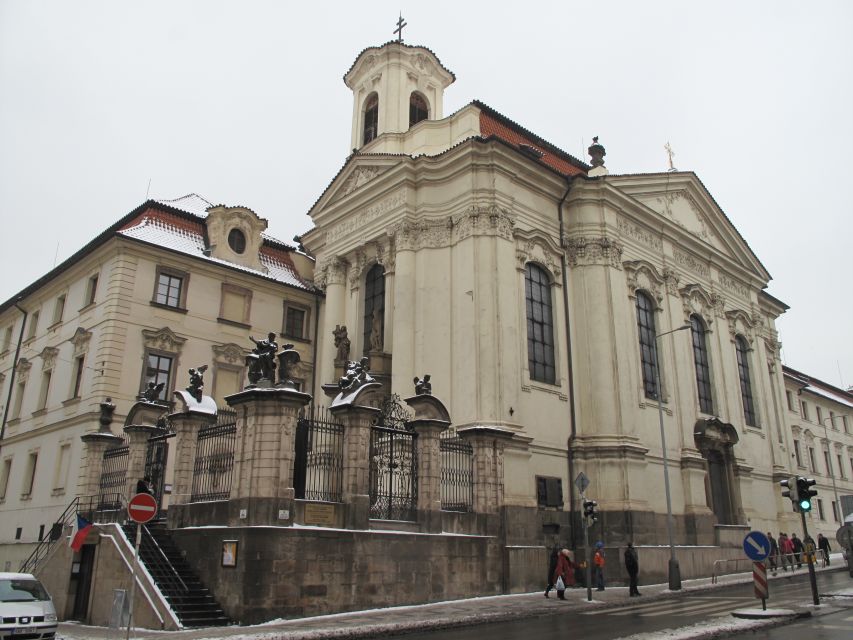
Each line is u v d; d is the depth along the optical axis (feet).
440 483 69.62
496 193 94.53
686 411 110.32
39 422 111.45
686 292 120.06
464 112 102.47
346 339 106.11
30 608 47.83
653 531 92.73
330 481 61.57
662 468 102.27
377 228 104.37
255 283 119.75
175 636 46.80
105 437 82.84
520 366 91.25
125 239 104.58
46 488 103.86
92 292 110.11
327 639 46.09
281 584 54.70
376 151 111.65
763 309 150.10
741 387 132.87
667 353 111.04
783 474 131.34
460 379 88.48
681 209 124.57
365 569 59.98
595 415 96.02
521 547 76.74
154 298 106.83
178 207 123.13
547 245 100.48
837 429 211.82
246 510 56.18
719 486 113.91
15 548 106.11
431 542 65.98
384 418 69.26
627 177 112.27
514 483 83.51
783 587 80.84
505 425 84.74
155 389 80.07
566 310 100.48
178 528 62.18
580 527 90.38
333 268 111.86
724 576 99.14
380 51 120.16
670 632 44.93
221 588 55.36
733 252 137.08
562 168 114.62
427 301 95.20
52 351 114.32
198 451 65.00
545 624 52.95
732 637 43.91
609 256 102.99
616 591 79.46
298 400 58.95
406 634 48.85
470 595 68.59
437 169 98.84
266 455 57.26
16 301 127.65
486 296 89.56
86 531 64.69
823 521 189.47
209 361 110.93
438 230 97.50
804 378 208.44
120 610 43.06
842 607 58.08
